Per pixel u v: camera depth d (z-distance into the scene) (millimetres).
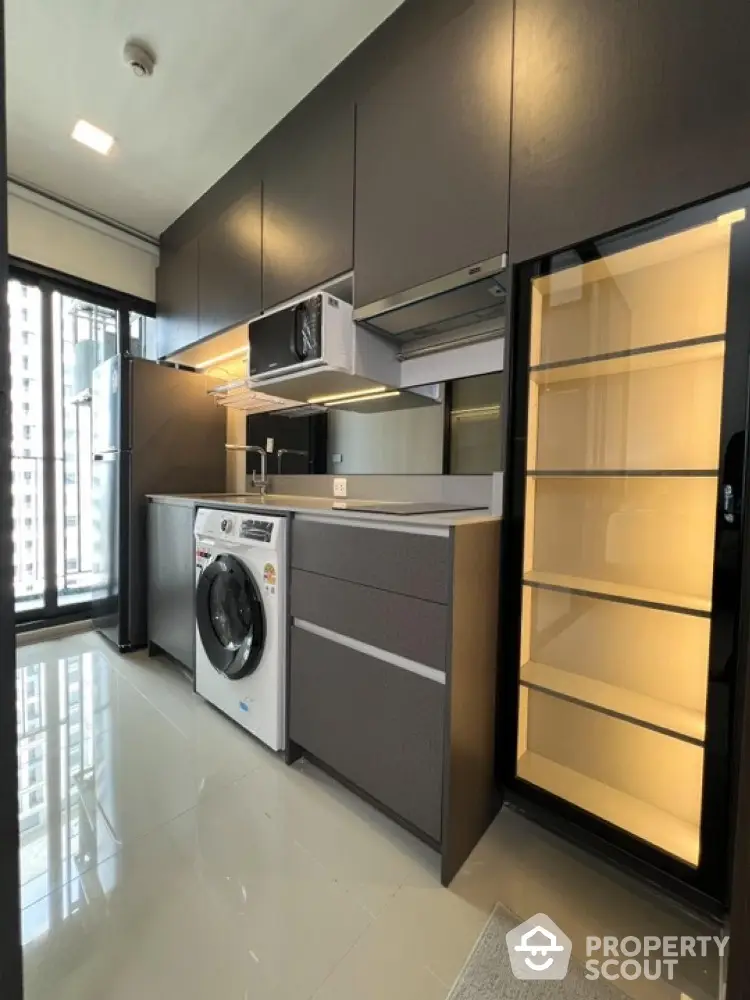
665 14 1027
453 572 1188
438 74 1482
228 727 1967
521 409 1359
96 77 1937
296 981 961
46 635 3062
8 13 1665
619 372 1396
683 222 1038
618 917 1131
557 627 1508
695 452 1273
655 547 1336
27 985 937
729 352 995
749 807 841
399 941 1053
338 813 1460
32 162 2492
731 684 1012
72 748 1801
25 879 1197
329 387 2152
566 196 1203
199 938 1048
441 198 1480
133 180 2627
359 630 1428
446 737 1204
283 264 2131
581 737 1447
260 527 1785
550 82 1221
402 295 1611
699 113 993
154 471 2848
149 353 3463
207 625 2064
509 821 1462
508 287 1338
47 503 3102
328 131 1893
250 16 1662
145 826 1393
